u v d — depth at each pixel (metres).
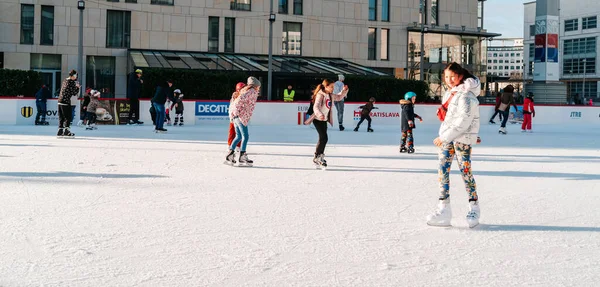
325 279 4.29
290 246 5.22
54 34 40.28
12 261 4.63
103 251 4.95
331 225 6.10
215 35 44.03
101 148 14.84
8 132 20.72
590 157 14.12
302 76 37.94
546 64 44.88
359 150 15.45
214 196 7.79
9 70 31.89
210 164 11.64
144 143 16.69
